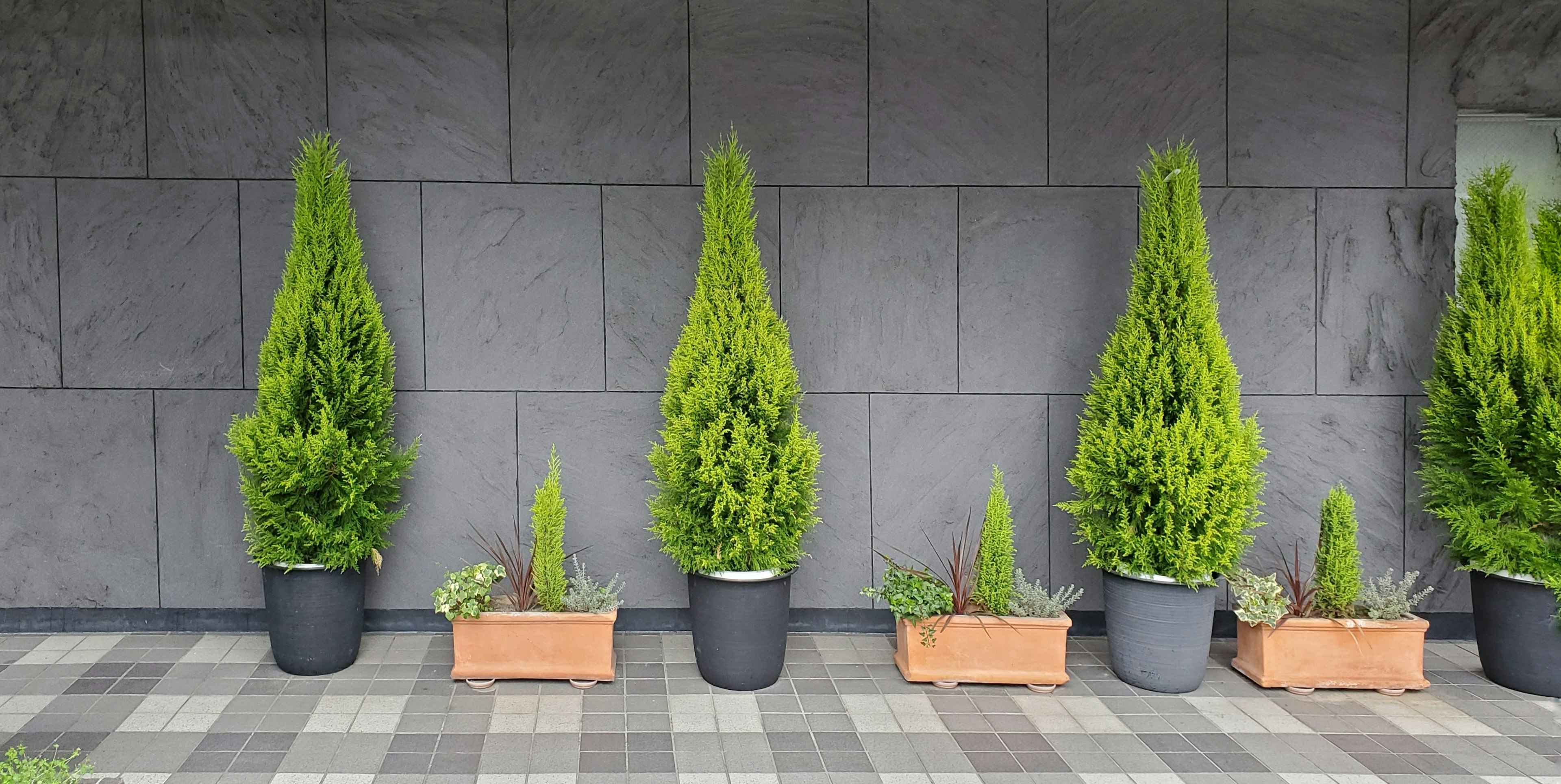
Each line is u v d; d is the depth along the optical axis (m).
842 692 4.10
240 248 4.77
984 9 4.95
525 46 4.84
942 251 4.97
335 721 3.67
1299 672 4.14
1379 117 4.97
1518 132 5.16
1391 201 4.99
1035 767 3.36
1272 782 3.25
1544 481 4.06
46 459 4.77
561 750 3.44
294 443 3.93
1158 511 4.00
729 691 4.09
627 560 4.95
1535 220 5.14
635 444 4.93
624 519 4.95
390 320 4.82
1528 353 4.08
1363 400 5.00
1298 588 4.25
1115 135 4.97
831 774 3.28
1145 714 3.87
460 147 4.83
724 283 4.06
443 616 4.89
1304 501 5.01
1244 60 4.96
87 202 4.71
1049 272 4.99
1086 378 4.99
